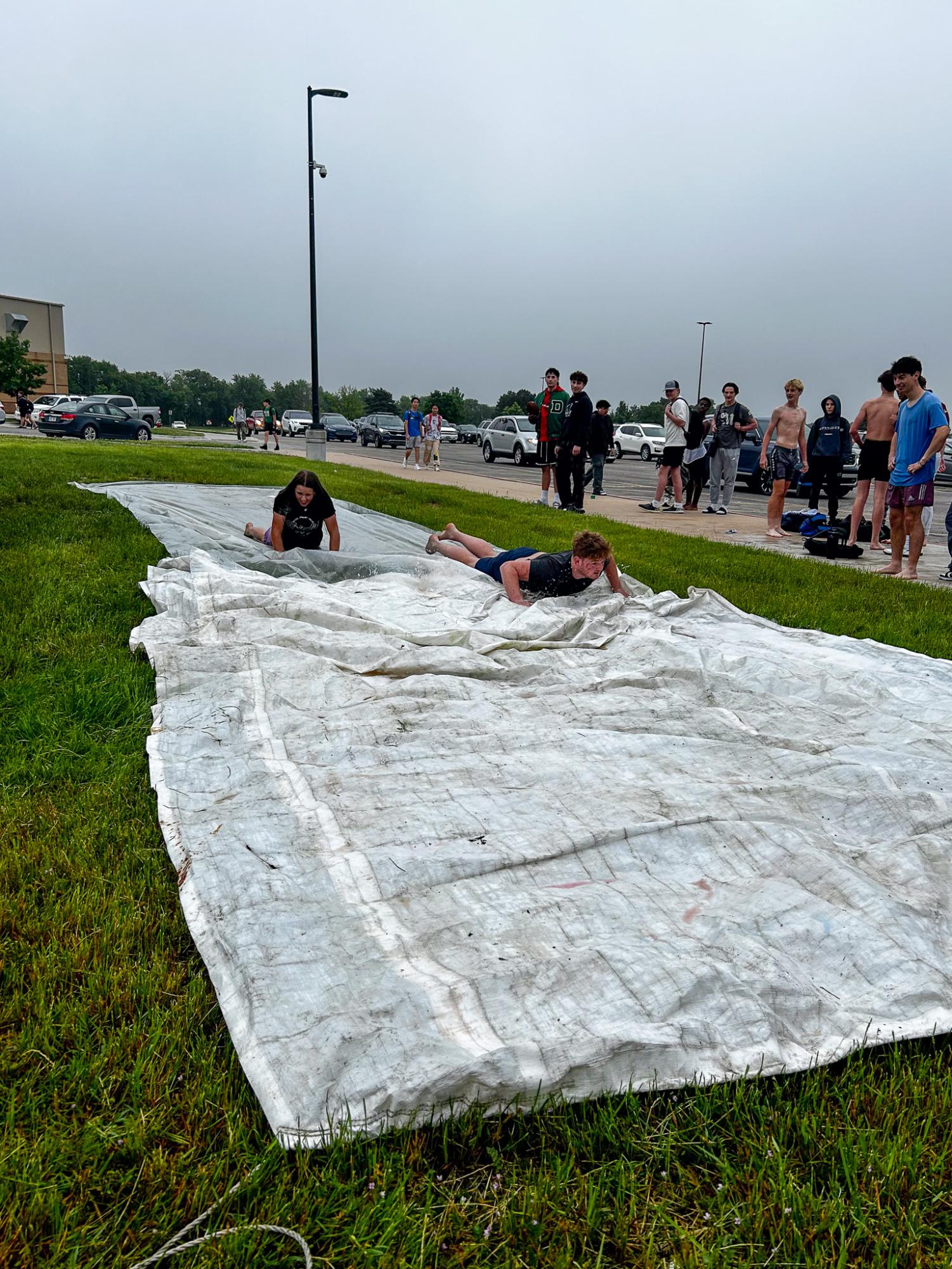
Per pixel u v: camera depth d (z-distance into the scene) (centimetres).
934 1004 219
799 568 880
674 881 266
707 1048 200
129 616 538
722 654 477
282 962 217
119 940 236
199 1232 159
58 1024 204
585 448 1299
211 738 354
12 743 354
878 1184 173
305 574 659
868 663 506
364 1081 183
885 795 305
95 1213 161
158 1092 188
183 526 815
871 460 1030
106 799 313
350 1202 164
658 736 368
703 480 1539
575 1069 189
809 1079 198
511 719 391
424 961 220
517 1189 172
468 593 601
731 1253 160
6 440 2077
